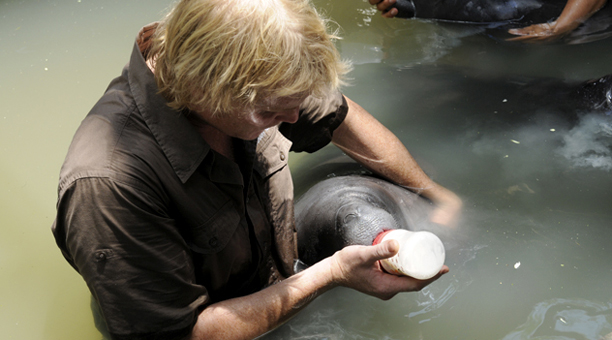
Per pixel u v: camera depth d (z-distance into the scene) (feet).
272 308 4.97
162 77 3.96
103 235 3.97
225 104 3.68
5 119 8.42
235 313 4.83
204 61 3.52
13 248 6.49
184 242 4.46
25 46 10.16
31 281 6.10
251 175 4.90
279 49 3.45
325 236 5.98
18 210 6.97
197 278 4.96
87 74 9.33
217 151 4.78
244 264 5.28
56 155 7.73
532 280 5.61
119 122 4.10
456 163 7.29
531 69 9.11
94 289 4.16
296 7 3.68
